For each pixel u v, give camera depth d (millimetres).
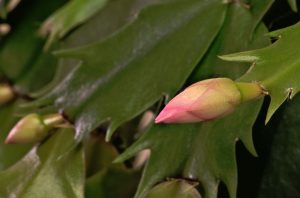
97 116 219
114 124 214
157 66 217
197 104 163
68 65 261
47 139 228
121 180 249
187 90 165
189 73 208
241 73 200
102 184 246
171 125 205
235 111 195
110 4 260
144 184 201
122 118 214
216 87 165
